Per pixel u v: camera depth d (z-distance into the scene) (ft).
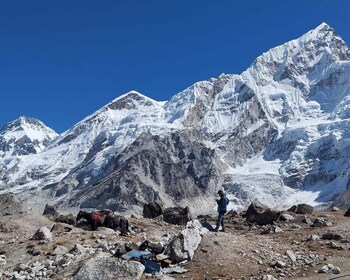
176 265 70.03
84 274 58.18
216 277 65.10
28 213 114.62
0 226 102.32
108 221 100.32
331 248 83.35
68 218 115.65
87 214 104.27
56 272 64.69
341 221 112.27
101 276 58.03
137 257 67.87
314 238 90.74
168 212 124.77
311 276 66.44
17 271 69.92
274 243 86.53
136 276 58.18
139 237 91.56
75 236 89.15
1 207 132.36
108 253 73.61
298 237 94.99
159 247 74.43
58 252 76.95
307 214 127.85
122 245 75.77
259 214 118.52
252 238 91.86
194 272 67.31
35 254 77.92
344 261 73.77
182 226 111.65
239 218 132.05
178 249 71.61
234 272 67.26
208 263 69.87
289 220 116.06
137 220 116.57
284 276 66.59
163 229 104.63
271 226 108.88
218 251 73.10
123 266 59.00
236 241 77.82
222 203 94.73
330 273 67.56
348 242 87.71
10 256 78.54
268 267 70.33
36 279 62.64
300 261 73.97
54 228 97.86
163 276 61.77
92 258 61.05
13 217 108.99
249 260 71.97
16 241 88.84
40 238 87.51
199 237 75.87
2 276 66.64
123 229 97.66
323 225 106.11
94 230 98.22
